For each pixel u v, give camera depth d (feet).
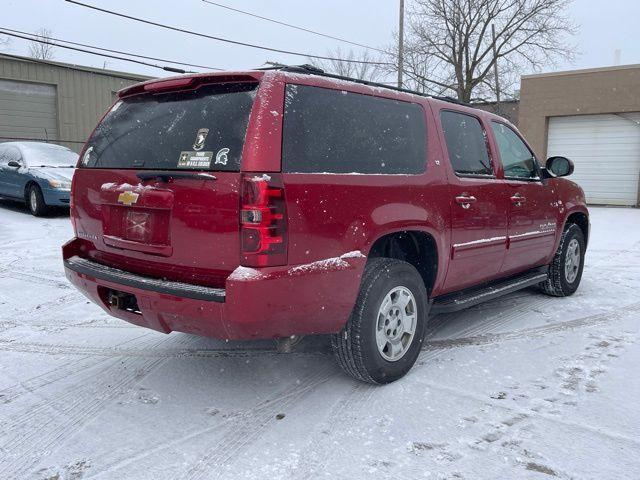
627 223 44.19
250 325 9.41
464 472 8.74
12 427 10.31
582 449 9.41
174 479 8.64
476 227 14.11
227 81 10.33
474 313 17.76
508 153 16.40
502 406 11.02
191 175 9.79
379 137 11.81
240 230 9.32
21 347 14.49
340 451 9.40
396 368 12.05
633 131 60.23
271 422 10.44
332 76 11.33
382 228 11.25
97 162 12.10
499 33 94.07
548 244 17.92
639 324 16.55
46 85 67.97
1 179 42.32
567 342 14.89
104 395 11.68
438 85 96.89
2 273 22.68
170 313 10.02
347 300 10.64
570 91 62.69
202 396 11.61
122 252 11.27
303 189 9.81
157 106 11.41
